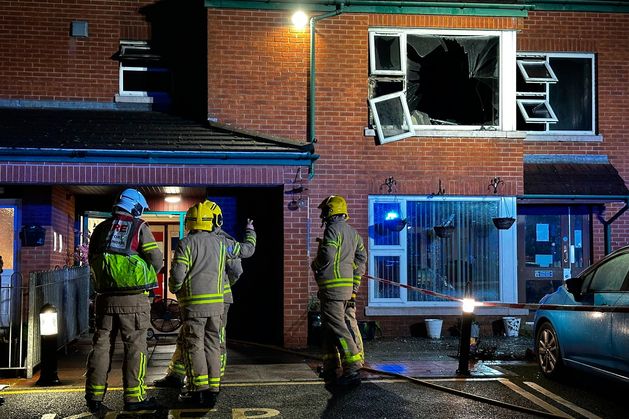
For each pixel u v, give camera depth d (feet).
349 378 27.07
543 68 45.42
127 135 38.47
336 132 41.19
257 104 40.73
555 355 28.02
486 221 42.78
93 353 22.68
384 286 41.88
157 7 44.37
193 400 24.07
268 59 40.91
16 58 42.63
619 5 45.73
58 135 37.93
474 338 36.68
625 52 46.19
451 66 43.47
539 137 45.19
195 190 42.65
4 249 40.32
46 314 27.32
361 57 41.52
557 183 43.37
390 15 41.93
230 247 25.21
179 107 43.75
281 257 38.32
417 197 42.37
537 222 45.78
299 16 40.11
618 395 25.94
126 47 43.88
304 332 37.35
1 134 37.58
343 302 27.58
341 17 41.47
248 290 41.88
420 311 41.70
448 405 24.29
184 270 23.49
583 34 45.73
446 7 42.29
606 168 45.19
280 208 38.78
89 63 43.39
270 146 37.88
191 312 23.73
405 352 35.91
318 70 41.19
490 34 43.19
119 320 22.59
